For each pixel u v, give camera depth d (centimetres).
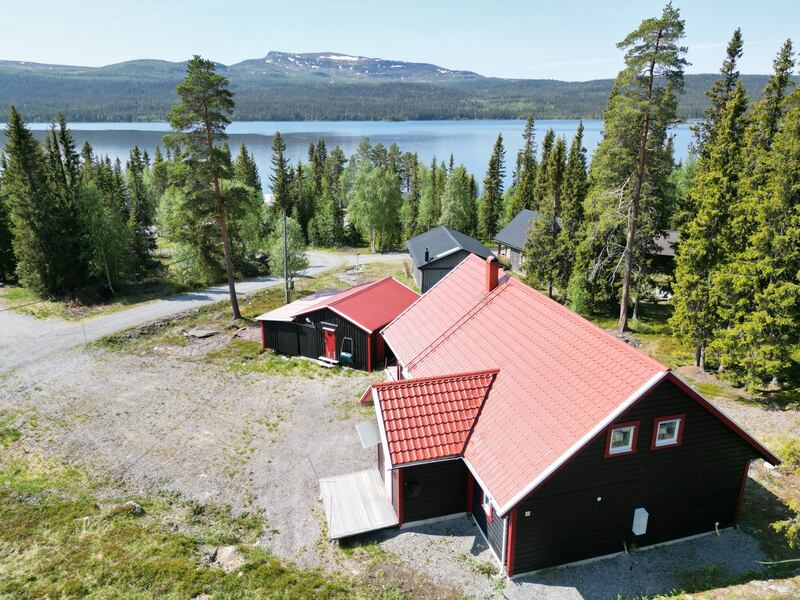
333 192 12444
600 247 3919
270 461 2147
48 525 1647
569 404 1542
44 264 4466
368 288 3575
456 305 2445
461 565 1564
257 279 5603
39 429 2370
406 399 1725
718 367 3036
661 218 3759
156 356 3331
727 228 2742
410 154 14200
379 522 1722
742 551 1639
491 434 1639
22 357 3253
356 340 3138
